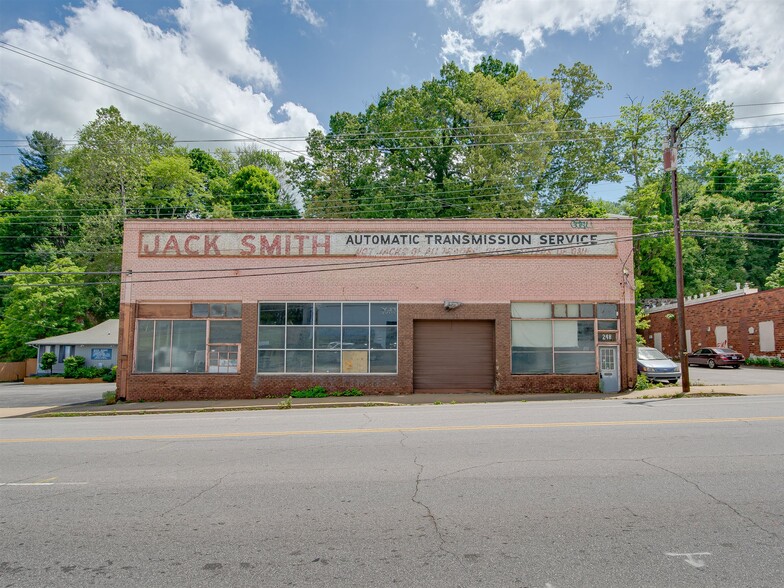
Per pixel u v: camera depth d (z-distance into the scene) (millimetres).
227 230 21031
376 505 6070
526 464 7730
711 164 57875
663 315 46062
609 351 20422
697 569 4363
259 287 20844
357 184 40625
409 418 13023
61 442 10664
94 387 33438
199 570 4492
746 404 14656
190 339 20812
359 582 4211
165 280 20875
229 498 6445
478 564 4504
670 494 6281
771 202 54125
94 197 47219
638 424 10977
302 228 20969
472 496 6316
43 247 47875
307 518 5699
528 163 35750
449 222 20781
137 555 4832
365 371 20500
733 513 5652
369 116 43562
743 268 52188
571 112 40969
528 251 20578
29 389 32750
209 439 10461
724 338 37656
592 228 20672
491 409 14914
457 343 20828
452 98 39906
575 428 10625
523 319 20531
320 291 20797
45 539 5254
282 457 8586
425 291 20641
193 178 50969
